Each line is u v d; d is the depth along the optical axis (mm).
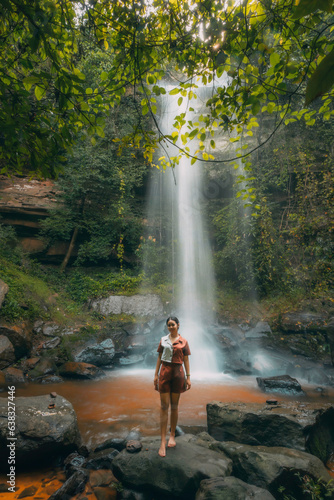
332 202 10367
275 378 6652
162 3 2801
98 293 11227
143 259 13148
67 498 3053
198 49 2871
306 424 3822
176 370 3562
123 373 7855
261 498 2652
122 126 12992
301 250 10797
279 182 11758
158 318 10484
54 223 11773
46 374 7254
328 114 2943
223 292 12078
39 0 2320
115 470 3311
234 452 3455
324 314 9406
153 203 14531
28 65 2893
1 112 2699
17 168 3383
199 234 13836
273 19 2318
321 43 2057
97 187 12953
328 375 7375
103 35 2912
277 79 2457
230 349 8922
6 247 11258
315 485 2994
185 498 3010
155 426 4676
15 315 8211
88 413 5203
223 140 13820
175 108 13891
